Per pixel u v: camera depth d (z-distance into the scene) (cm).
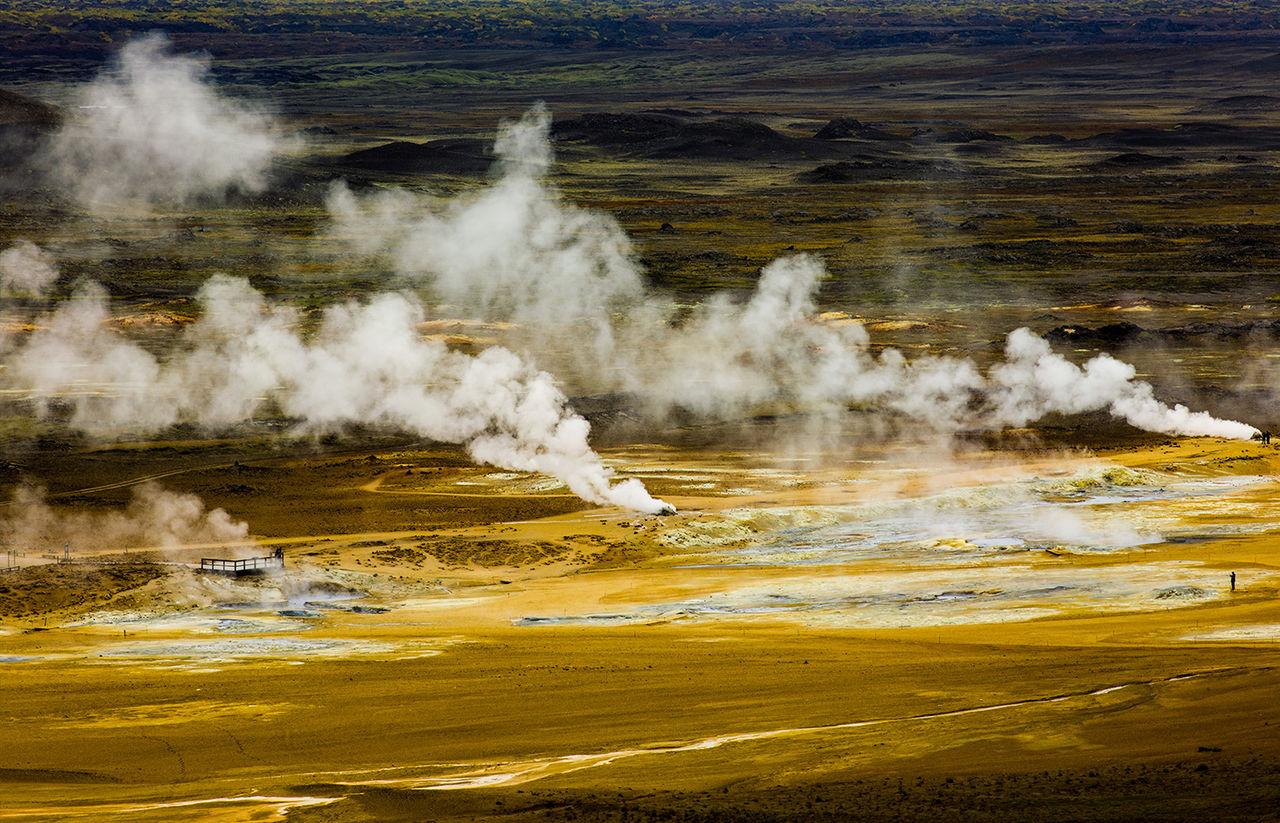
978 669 13512
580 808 9356
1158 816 8538
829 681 13325
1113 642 14975
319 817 9481
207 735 12150
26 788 10644
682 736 11519
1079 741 10588
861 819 8831
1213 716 10988
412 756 11362
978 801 9081
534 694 13250
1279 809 8419
